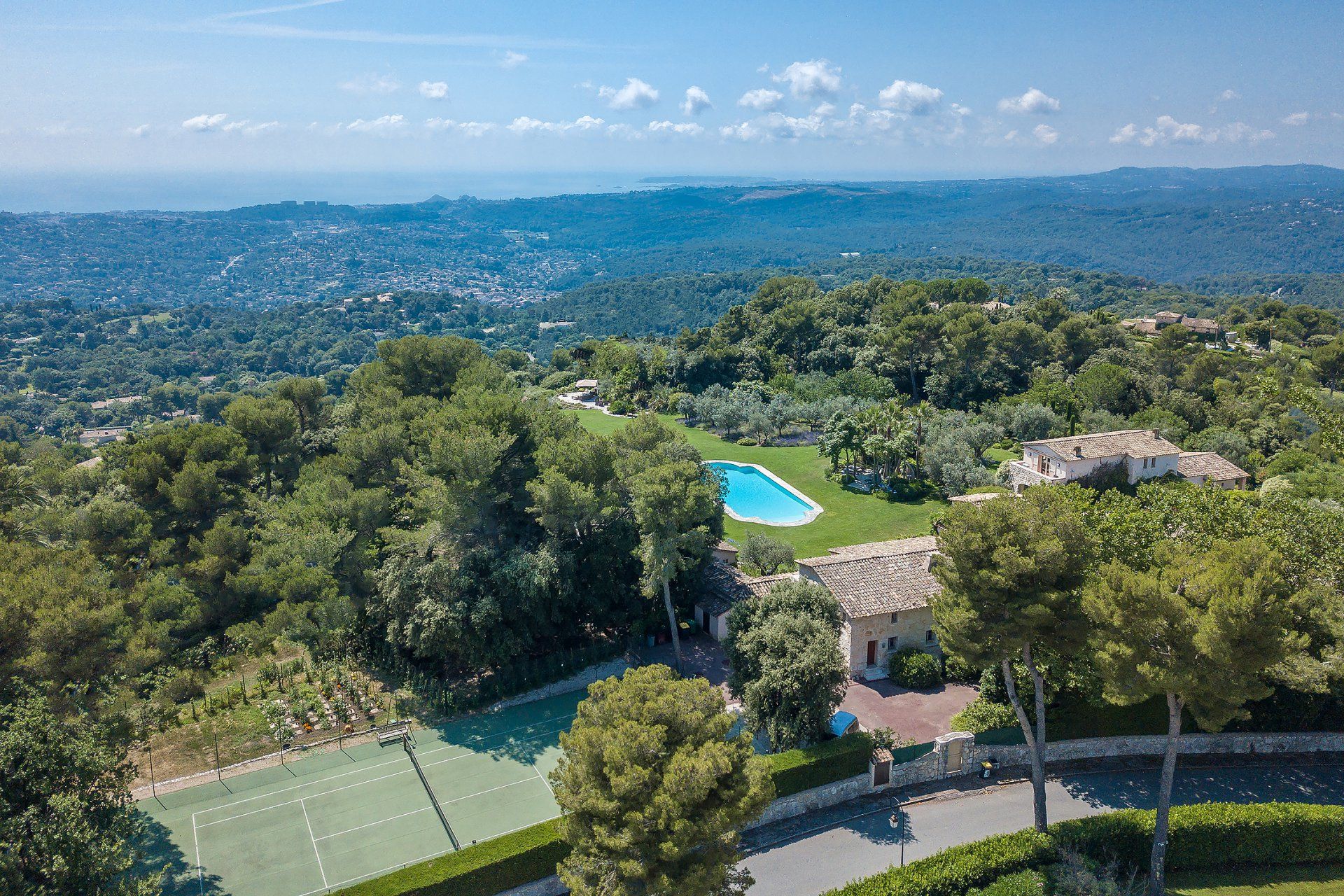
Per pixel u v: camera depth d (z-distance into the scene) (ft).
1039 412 276.41
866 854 98.58
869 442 249.14
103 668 105.91
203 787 116.26
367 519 159.94
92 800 83.92
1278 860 95.45
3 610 98.22
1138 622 84.12
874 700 132.16
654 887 72.28
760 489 262.47
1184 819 94.38
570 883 74.02
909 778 112.57
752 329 461.37
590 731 76.02
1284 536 113.91
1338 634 100.63
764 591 154.30
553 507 149.48
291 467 219.00
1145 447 210.18
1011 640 92.89
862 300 495.82
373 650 153.69
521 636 144.77
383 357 258.98
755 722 117.29
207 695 139.74
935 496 241.55
